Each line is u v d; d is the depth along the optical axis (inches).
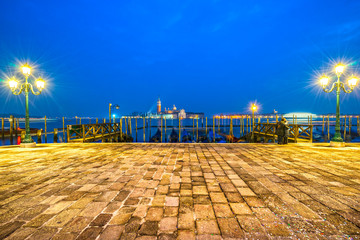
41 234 77.2
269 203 106.7
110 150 297.3
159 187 133.0
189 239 73.9
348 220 88.0
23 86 351.9
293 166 192.4
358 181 144.2
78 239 73.8
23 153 270.8
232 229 80.8
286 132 363.9
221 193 121.8
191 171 174.6
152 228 81.7
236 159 228.4
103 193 121.8
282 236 75.7
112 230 80.1
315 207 101.5
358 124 1253.1
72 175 161.5
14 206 103.0
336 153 267.4
